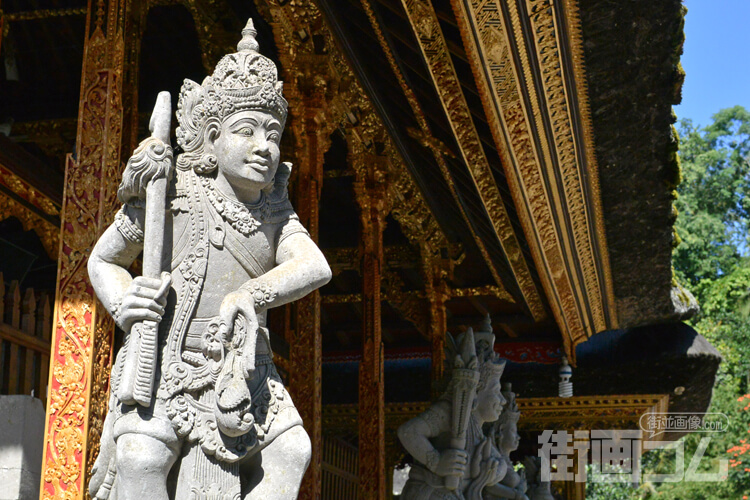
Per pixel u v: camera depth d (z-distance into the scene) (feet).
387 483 54.65
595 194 30.17
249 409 10.09
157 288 10.12
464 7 18.44
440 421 26.66
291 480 10.21
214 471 10.01
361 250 33.17
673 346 54.39
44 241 29.09
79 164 17.19
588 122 24.86
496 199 30.66
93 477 10.64
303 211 25.31
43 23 37.14
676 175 30.07
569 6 19.31
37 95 39.78
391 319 53.62
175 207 10.59
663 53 22.11
